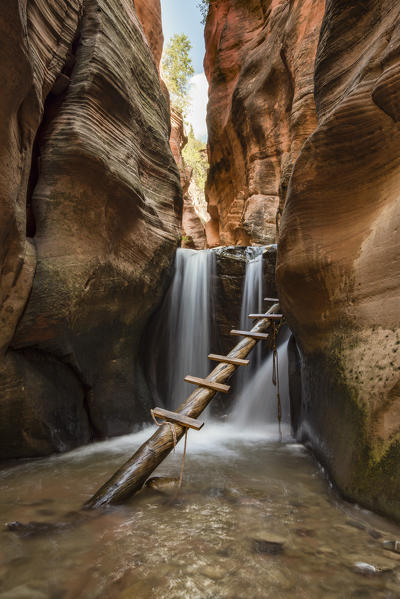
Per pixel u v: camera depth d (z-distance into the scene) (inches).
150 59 323.0
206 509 111.7
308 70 456.4
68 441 204.8
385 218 122.6
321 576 73.4
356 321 127.8
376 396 106.7
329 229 149.3
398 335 105.5
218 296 336.5
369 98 130.0
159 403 299.6
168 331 325.4
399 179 121.6
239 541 89.3
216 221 916.6
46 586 70.7
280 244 173.5
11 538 91.4
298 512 108.4
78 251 210.5
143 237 273.1
